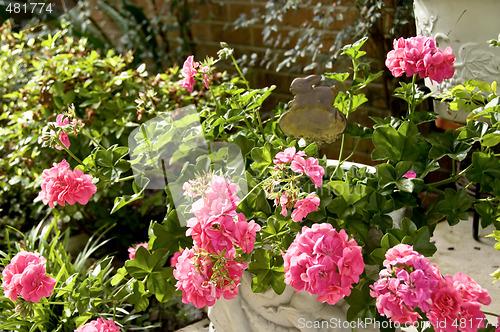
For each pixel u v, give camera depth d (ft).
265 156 3.78
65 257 5.46
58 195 3.76
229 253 3.24
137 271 3.74
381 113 7.88
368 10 7.32
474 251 5.82
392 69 4.01
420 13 5.13
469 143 3.79
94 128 6.49
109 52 6.89
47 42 6.79
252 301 3.82
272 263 3.54
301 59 8.38
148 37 9.64
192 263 3.24
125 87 6.65
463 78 4.89
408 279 2.84
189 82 4.40
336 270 3.05
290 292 3.70
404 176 3.66
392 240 3.33
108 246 7.23
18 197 7.45
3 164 6.97
